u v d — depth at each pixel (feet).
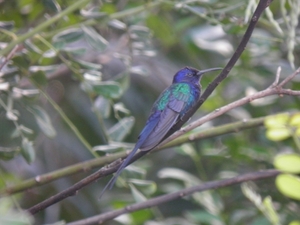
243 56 39.83
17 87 30.37
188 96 28.58
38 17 35.81
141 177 28.55
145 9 30.71
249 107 39.50
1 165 38.81
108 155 25.77
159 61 45.32
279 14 38.68
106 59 39.99
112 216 26.32
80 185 22.53
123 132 29.32
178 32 42.32
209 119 23.56
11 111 28.84
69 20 32.45
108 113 29.66
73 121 41.75
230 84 42.88
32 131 28.89
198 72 30.25
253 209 35.09
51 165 41.52
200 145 40.88
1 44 30.01
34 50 28.53
